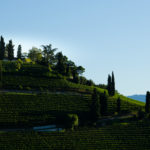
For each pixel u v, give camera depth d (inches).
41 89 3917.3
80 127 3122.5
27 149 2615.7
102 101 3508.9
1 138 2662.4
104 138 2938.0
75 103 3582.7
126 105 3782.0
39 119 3100.4
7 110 3139.8
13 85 3860.7
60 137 2834.6
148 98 3644.2
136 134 3061.0
